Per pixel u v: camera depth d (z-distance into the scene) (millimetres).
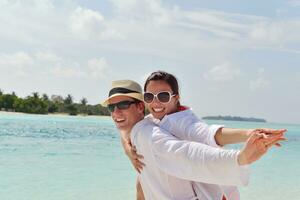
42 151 10328
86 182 6367
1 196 5207
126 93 1667
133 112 1686
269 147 1320
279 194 6016
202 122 1604
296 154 13406
